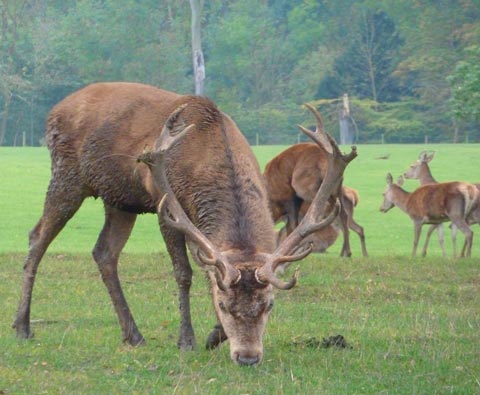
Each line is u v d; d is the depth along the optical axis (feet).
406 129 373.40
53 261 85.40
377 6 401.29
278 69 410.93
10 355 49.62
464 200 111.34
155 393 42.98
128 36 388.16
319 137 47.98
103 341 53.36
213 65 405.80
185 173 50.03
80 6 395.14
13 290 71.26
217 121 51.31
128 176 53.01
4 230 145.48
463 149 287.07
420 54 382.63
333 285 73.36
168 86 392.47
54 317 60.49
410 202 115.03
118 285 54.65
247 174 49.85
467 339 55.11
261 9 425.28
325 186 47.60
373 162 251.39
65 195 55.42
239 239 47.14
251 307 44.01
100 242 55.67
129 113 53.67
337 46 413.18
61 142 55.21
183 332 51.19
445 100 374.63
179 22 402.93
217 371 46.37
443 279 78.38
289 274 77.51
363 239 108.99
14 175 218.38
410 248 136.46
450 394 43.65
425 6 392.27
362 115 376.68
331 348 51.93
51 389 43.47
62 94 390.01
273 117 384.06
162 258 85.97
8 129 387.75
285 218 97.71
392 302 67.97
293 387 44.09
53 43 385.50
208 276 47.93
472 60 140.26
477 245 145.07
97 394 42.86
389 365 48.52
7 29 387.75
